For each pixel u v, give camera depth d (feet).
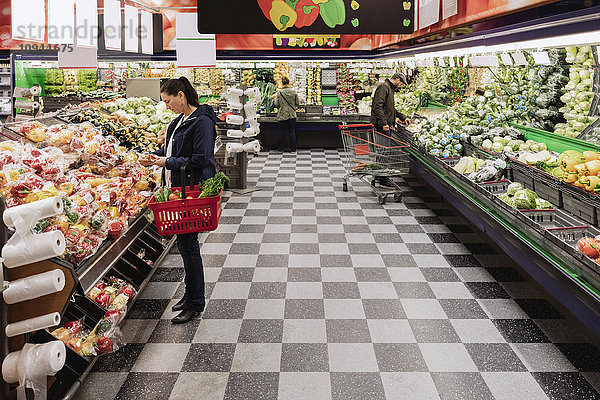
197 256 11.46
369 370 9.55
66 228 8.06
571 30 10.82
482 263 15.01
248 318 11.69
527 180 14.47
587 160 12.06
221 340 10.70
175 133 11.62
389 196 23.50
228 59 35.32
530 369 9.55
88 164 12.14
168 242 15.51
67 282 6.84
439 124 22.09
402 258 15.44
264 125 39.04
